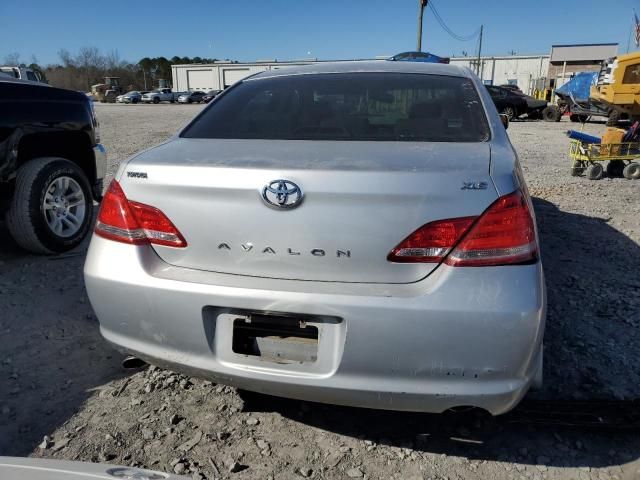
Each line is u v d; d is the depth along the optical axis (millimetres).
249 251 1945
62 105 4539
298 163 1938
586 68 43938
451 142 2277
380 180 1833
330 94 2752
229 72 76500
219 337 2002
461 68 3080
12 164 4082
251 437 2330
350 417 2467
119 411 2496
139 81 96688
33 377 2766
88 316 3449
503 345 1800
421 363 1826
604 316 3412
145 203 2076
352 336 1834
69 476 1231
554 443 2285
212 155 2131
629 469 2137
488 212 1830
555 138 15562
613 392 2607
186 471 2129
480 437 2330
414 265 1850
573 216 6043
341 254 1870
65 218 4543
